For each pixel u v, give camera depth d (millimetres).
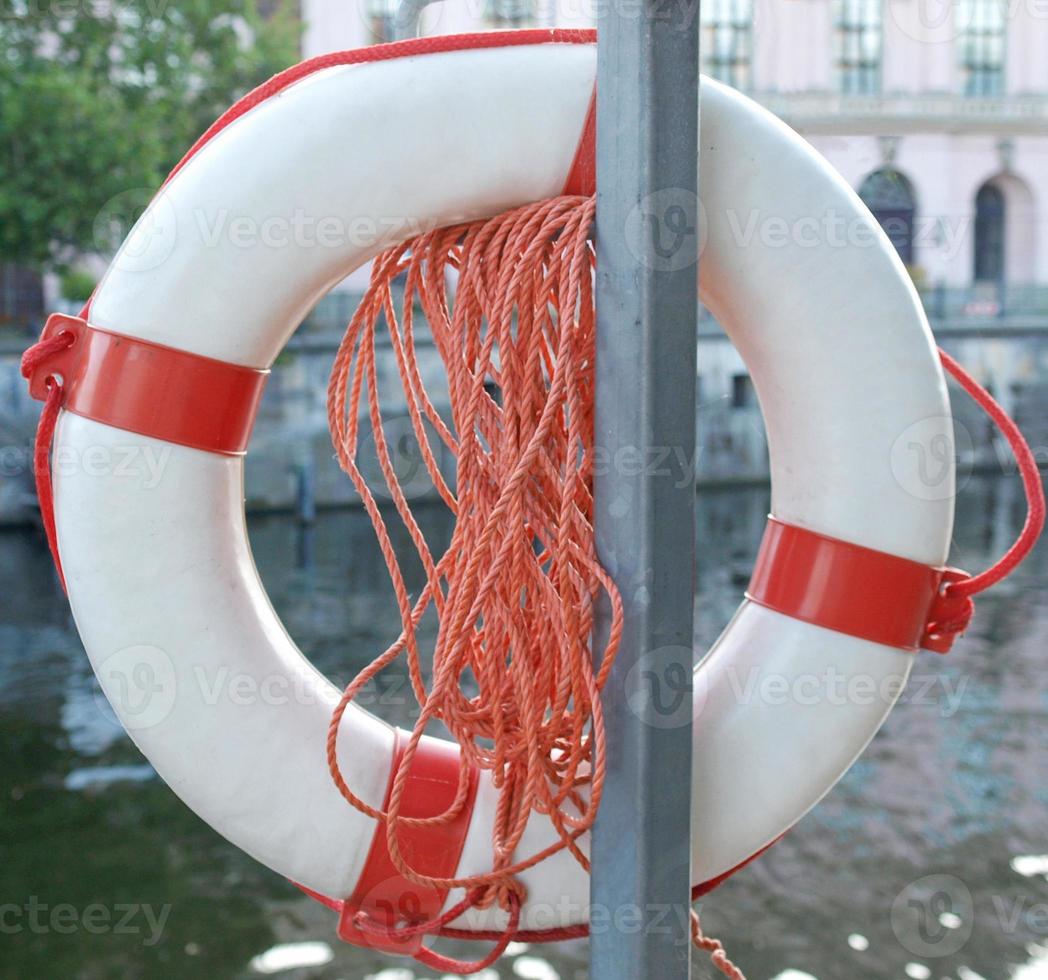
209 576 1006
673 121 846
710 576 8641
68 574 1000
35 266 11844
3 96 11258
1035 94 13039
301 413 11820
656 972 921
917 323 981
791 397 990
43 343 998
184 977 3500
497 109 931
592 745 958
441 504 11359
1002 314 13539
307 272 966
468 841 1056
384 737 1099
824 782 1023
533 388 947
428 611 7816
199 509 999
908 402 975
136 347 973
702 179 942
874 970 3375
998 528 9641
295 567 9219
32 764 5133
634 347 868
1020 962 3395
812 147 988
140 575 987
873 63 11602
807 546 1008
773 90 7789
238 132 960
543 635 969
